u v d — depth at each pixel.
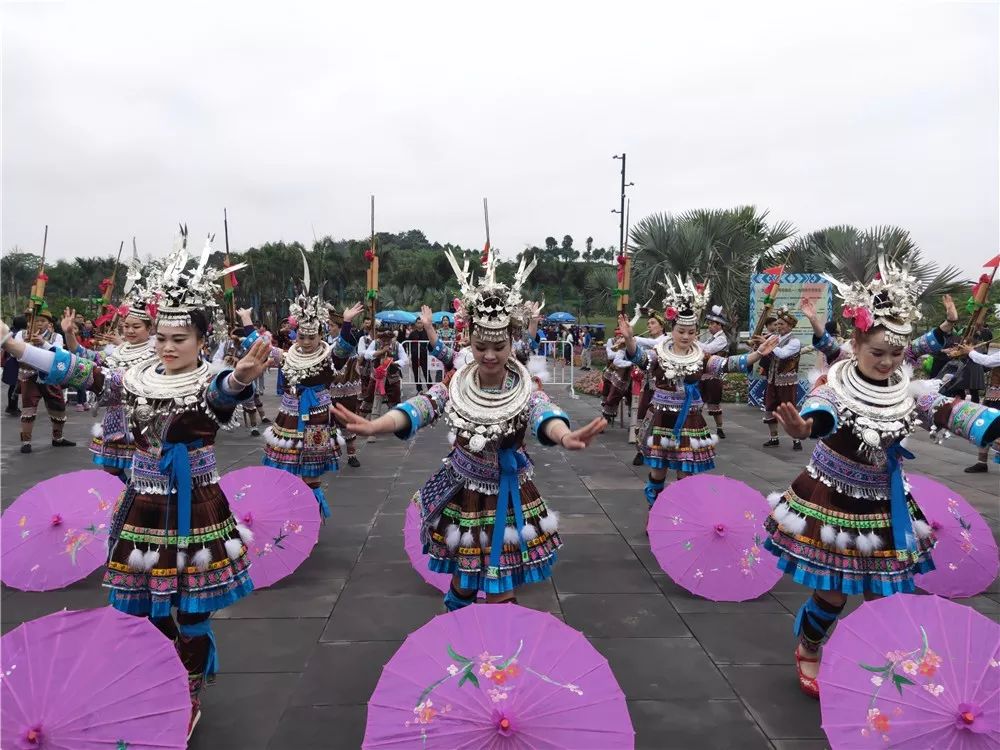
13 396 12.19
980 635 2.57
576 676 2.46
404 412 2.99
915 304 3.15
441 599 4.30
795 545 3.13
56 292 38.88
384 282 40.12
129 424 2.96
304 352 5.62
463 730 2.36
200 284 3.10
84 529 4.50
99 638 2.45
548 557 3.11
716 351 7.42
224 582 2.90
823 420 3.07
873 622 2.64
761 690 3.27
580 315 41.66
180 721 2.46
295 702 3.13
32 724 2.34
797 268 19.86
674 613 4.14
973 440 2.96
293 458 5.48
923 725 2.46
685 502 4.50
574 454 9.05
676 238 18.70
